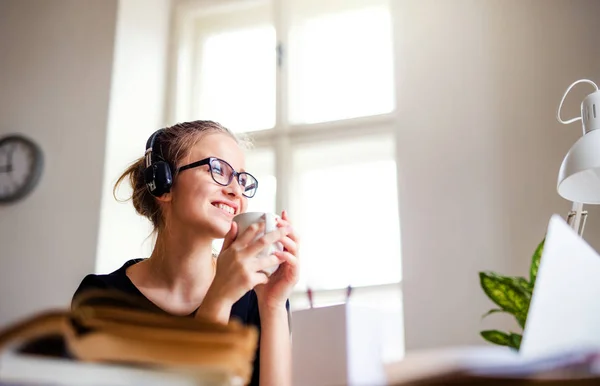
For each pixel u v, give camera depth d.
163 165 1.43
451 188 2.50
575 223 1.60
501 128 2.49
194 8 3.38
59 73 3.19
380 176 2.89
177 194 1.43
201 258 1.44
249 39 3.32
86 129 3.05
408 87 2.68
